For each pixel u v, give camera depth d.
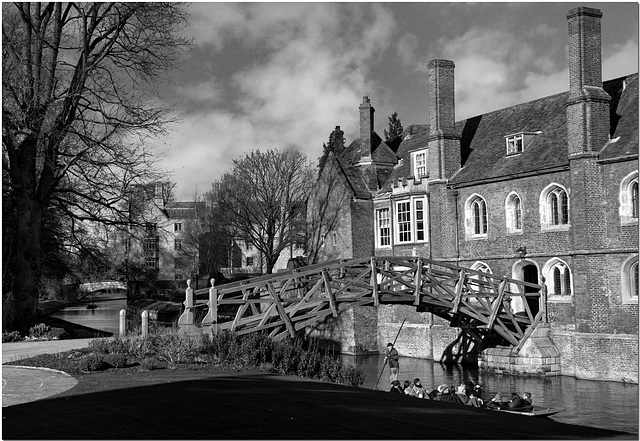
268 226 54.41
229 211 55.78
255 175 54.28
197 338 20.36
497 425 12.16
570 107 30.19
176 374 17.00
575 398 25.16
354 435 10.47
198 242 74.00
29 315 29.38
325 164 46.59
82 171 29.78
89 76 29.39
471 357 34.88
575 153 29.80
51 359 19.48
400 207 41.22
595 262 29.09
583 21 29.80
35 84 27.88
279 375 17.69
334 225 45.16
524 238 33.25
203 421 11.34
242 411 12.13
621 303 28.31
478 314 30.97
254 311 25.42
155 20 30.20
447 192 37.91
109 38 30.62
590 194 29.41
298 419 11.54
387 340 41.25
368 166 45.31
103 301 96.62
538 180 32.50
